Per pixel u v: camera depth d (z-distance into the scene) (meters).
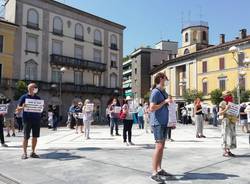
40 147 11.24
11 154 9.85
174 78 64.31
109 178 6.70
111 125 16.62
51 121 27.94
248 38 48.31
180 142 12.88
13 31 44.81
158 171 6.68
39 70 47.59
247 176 6.72
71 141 13.54
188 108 44.06
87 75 54.31
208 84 55.59
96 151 10.17
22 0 45.91
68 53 51.59
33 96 9.34
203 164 7.96
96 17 55.56
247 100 43.25
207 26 68.06
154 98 6.46
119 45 59.91
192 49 65.31
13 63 44.62
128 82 87.44
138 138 14.81
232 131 9.26
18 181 6.64
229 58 51.84
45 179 6.74
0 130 11.60
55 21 50.03
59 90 49.09
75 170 7.49
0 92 42.97
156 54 80.19
